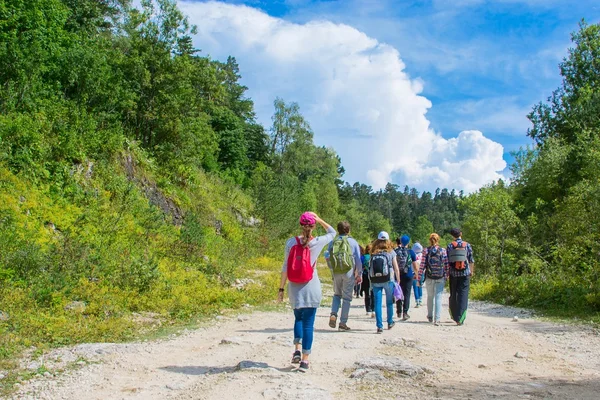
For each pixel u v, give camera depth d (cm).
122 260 1249
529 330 982
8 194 1361
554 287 1445
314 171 8094
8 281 959
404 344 754
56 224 1415
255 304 1316
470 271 1048
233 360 643
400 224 16000
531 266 1934
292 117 7131
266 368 574
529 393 502
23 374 561
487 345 789
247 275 1945
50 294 955
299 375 552
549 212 2800
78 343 754
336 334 841
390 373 570
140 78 2558
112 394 491
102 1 3694
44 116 1733
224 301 1247
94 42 2538
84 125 1923
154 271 1238
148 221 1842
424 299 1803
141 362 632
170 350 712
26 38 1886
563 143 3375
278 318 1092
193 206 2620
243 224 3203
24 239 1161
